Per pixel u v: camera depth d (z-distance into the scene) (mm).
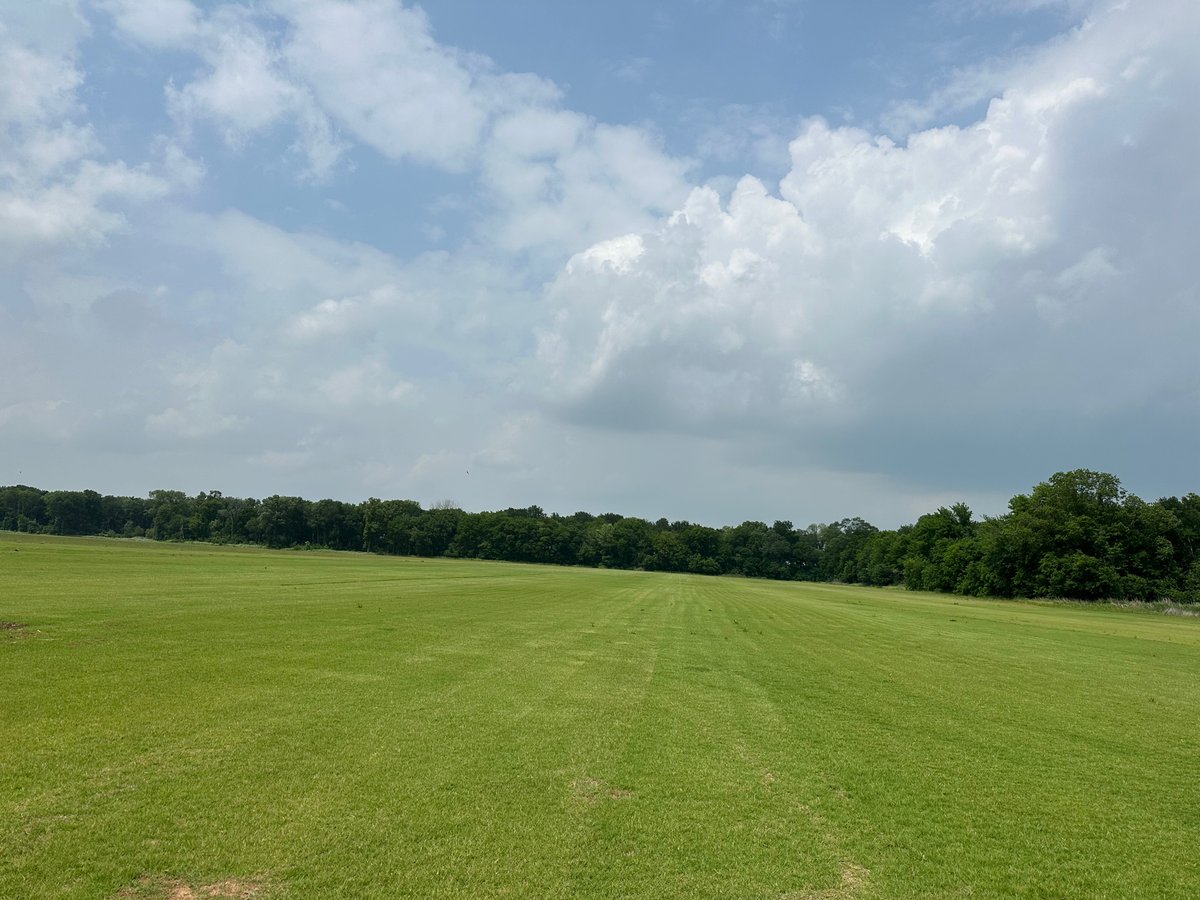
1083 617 69938
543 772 10555
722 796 10062
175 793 8922
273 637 21766
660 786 10312
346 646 20859
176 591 35344
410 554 198625
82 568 47719
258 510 196625
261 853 7477
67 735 10945
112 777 9344
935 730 14789
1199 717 18125
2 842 7398
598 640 26469
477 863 7559
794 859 8164
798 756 12273
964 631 41438
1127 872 8383
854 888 7566
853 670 22656
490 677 17469
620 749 11984
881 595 106000
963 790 10992
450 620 29719
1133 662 30047
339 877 7078
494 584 63000
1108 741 14781
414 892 6879
